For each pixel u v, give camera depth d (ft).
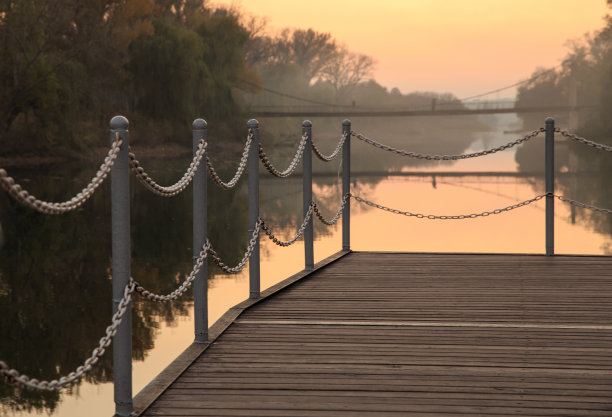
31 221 62.54
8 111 128.57
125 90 157.17
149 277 38.37
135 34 163.73
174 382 13.44
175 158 143.64
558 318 18.11
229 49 176.04
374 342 16.05
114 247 11.70
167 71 155.43
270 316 18.49
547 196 26.96
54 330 29.30
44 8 131.13
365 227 54.65
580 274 23.68
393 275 23.98
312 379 13.60
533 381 13.42
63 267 42.24
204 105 165.89
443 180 110.93
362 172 131.85
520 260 26.48
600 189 87.92
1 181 8.69
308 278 23.61
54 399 21.90
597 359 14.71
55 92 129.80
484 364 14.46
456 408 12.09
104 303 33.81
